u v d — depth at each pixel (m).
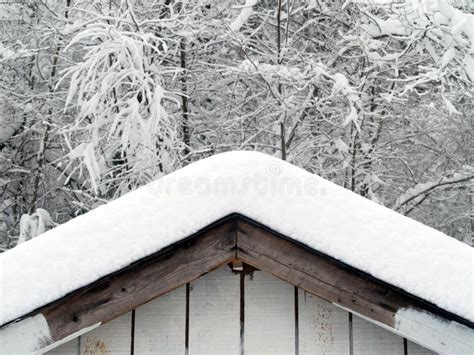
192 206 1.53
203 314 1.60
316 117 6.77
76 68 5.55
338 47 7.08
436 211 7.83
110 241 1.49
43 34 7.02
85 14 6.95
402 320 1.46
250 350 1.58
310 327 1.59
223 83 7.07
